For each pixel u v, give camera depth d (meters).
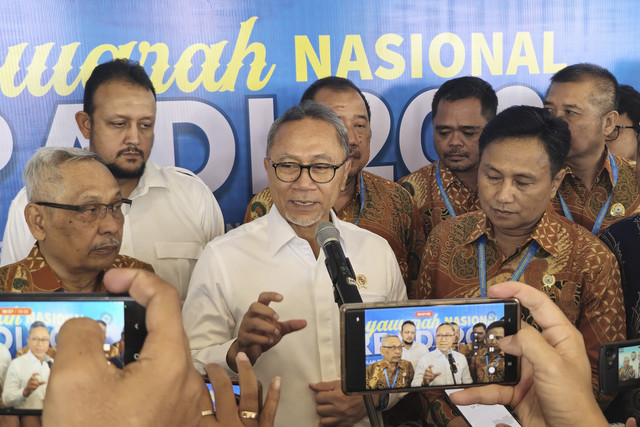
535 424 1.16
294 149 1.92
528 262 2.18
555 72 3.09
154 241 2.66
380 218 2.78
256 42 2.80
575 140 2.85
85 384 0.65
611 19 3.08
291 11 2.81
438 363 1.17
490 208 2.14
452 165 2.93
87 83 2.61
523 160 2.06
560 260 2.15
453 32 2.97
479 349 1.16
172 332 0.73
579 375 1.00
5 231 2.61
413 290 2.93
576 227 2.21
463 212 2.92
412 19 2.93
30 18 2.58
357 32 2.89
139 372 0.69
